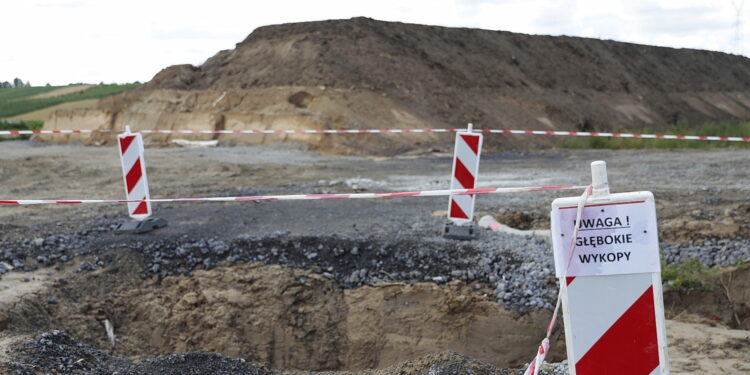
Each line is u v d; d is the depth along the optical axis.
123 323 6.46
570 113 32.81
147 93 29.23
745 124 27.80
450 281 6.70
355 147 21.02
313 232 7.99
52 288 6.43
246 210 9.64
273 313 6.53
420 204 10.13
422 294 6.56
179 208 9.91
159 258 7.28
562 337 6.13
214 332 6.38
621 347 2.87
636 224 2.79
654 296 2.80
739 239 7.59
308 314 6.56
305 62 26.86
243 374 4.86
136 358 5.79
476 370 4.62
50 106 56.25
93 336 6.11
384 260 7.16
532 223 8.90
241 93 26.19
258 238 7.70
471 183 7.70
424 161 18.81
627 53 45.78
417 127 24.09
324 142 21.33
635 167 15.30
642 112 38.81
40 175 15.89
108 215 9.51
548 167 16.48
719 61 54.84
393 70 27.97
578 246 2.87
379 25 31.70
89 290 6.64
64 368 4.75
